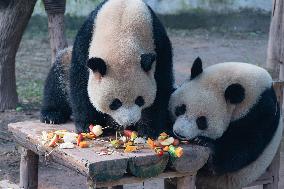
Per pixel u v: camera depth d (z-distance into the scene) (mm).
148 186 8242
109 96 5629
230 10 23266
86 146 5516
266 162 6578
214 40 21484
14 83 11867
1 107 11719
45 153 5723
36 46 19688
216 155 6297
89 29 6027
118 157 5145
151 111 6004
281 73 10625
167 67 6117
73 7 22062
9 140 9945
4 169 8695
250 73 6484
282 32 10836
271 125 6473
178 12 23234
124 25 5777
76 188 8094
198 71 6586
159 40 5996
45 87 6848
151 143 5531
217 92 6336
